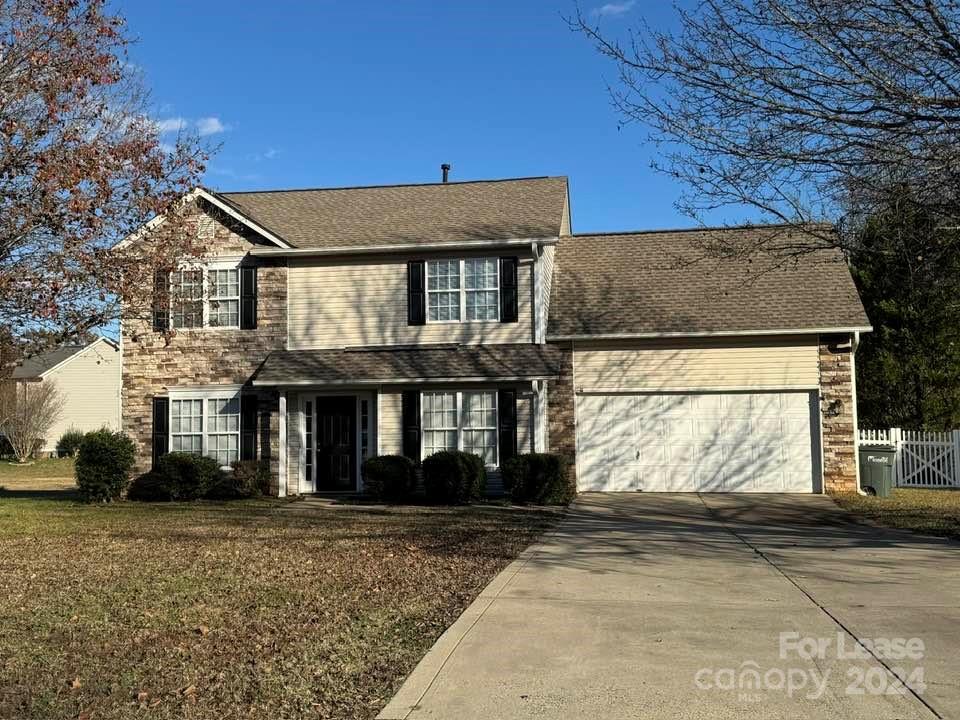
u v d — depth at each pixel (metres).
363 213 22.09
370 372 18.97
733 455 19.56
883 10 10.63
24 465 37.53
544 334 19.70
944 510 16.50
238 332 20.31
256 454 20.05
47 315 14.00
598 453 19.95
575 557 11.09
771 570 10.13
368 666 6.29
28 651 6.76
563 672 6.11
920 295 17.20
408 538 12.76
